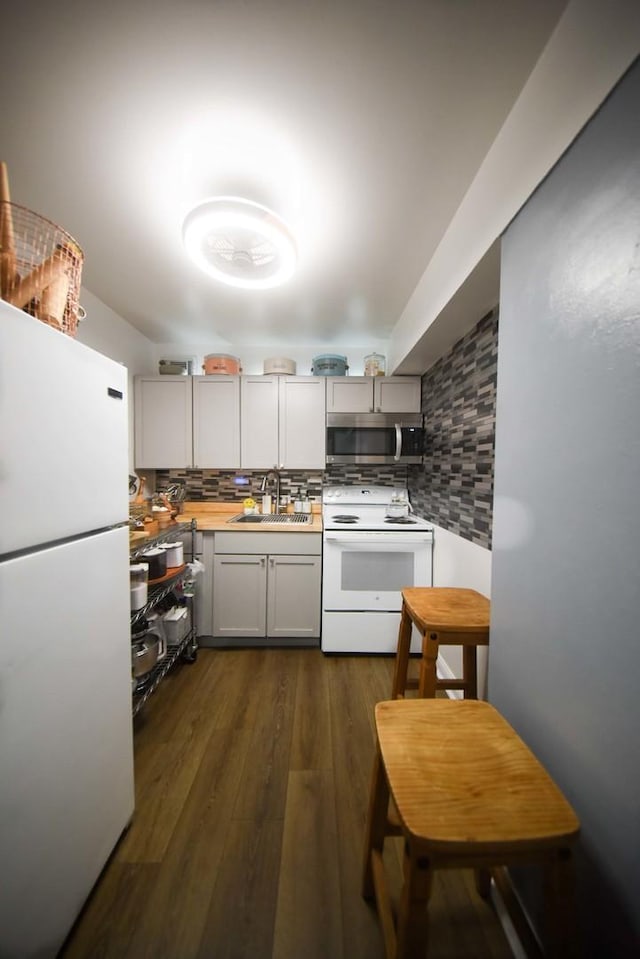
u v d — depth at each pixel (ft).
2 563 1.89
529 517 2.57
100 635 2.75
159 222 4.29
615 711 1.79
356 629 6.47
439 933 2.59
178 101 2.82
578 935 1.97
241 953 2.46
